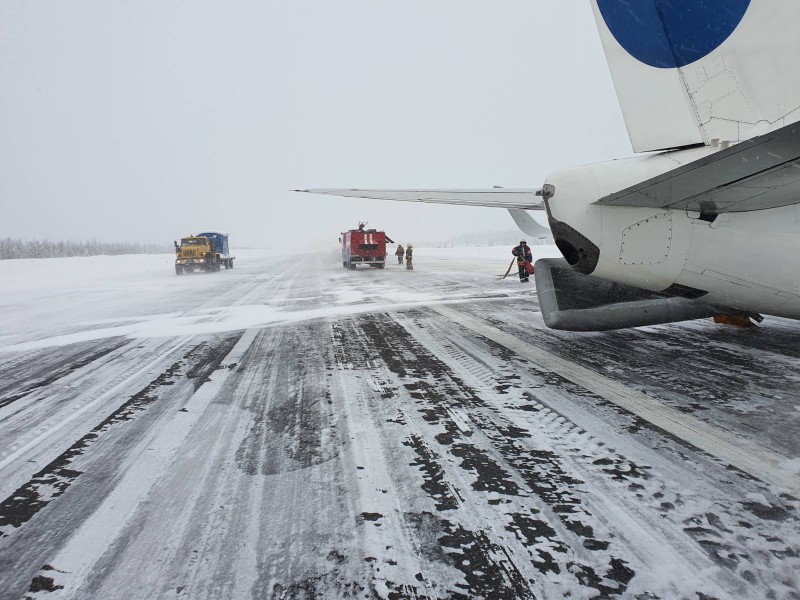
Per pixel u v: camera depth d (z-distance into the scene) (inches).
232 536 65.3
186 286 563.8
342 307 326.6
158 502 75.0
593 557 58.2
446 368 154.7
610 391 123.2
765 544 59.6
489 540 62.4
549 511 68.6
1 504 75.4
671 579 54.0
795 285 127.0
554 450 88.9
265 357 180.5
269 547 62.6
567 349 176.4
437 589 53.8
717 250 122.3
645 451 87.0
